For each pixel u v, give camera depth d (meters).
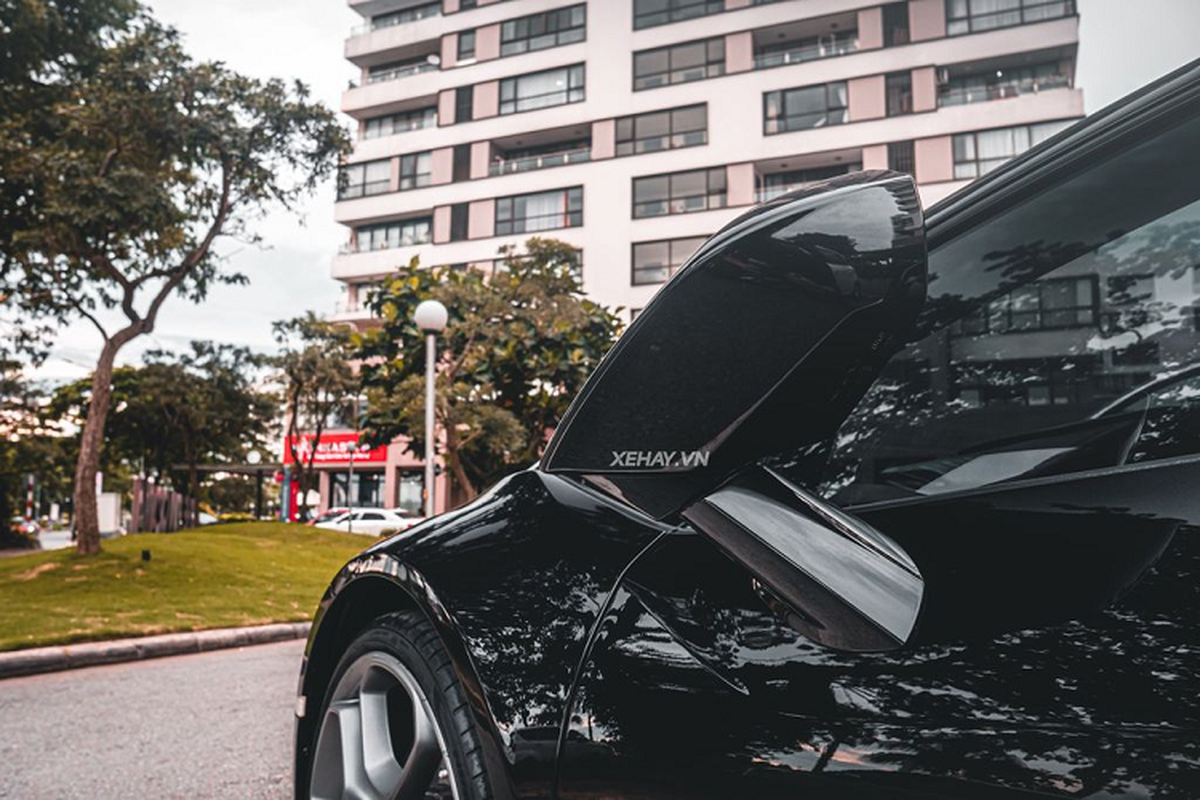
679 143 40.56
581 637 1.22
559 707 1.21
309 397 40.75
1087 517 0.87
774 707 0.99
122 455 43.75
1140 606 0.80
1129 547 0.83
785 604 0.90
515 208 43.31
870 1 38.09
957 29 37.12
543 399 22.78
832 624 0.86
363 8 49.66
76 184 12.43
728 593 1.09
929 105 36.78
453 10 46.09
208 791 3.24
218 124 13.20
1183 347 0.99
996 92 36.84
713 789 1.01
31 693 5.64
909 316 0.82
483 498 1.61
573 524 1.36
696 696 1.06
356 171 47.31
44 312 14.45
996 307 1.09
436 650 1.47
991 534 0.91
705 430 0.88
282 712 4.78
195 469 39.88
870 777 0.89
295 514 40.66
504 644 1.30
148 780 3.40
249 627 8.82
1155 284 1.01
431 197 45.12
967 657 0.87
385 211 46.03
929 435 1.10
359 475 48.47
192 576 12.16
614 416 0.94
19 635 7.49
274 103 13.56
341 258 46.44
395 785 1.48
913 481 1.08
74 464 41.06
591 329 23.06
